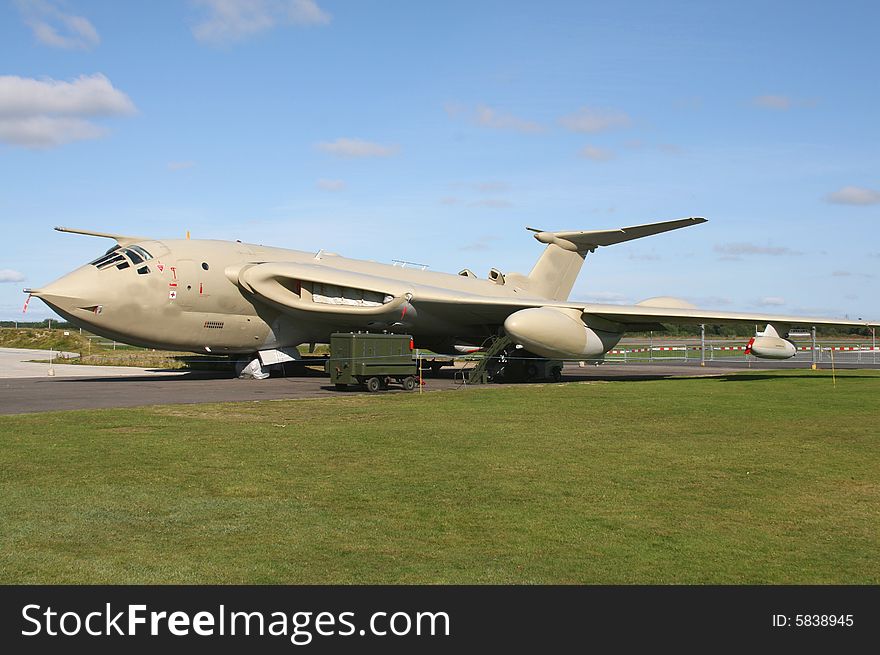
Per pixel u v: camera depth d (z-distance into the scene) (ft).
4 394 61.62
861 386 72.84
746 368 115.34
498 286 105.50
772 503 25.58
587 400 58.08
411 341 68.90
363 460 32.32
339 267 88.12
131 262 71.56
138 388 68.69
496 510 24.34
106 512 23.49
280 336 82.89
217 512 23.68
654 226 79.25
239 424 42.88
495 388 70.79
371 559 19.45
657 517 23.68
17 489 26.37
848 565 19.33
